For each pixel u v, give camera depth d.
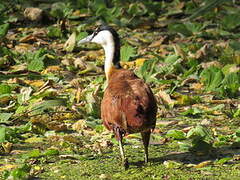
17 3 22.94
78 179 9.73
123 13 22.81
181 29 21.03
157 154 11.01
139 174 9.91
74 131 12.44
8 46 19.06
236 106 14.03
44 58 17.34
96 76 16.39
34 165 10.44
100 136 11.88
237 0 26.08
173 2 25.45
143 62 17.14
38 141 11.76
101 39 11.59
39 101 13.62
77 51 19.02
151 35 21.22
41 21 21.91
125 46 17.92
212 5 21.89
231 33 21.39
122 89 9.94
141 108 9.58
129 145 11.56
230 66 16.53
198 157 10.83
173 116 13.35
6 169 10.17
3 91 14.33
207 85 15.30
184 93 15.17
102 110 10.14
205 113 13.46
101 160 10.70
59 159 10.76
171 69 16.73
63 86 15.48
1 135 11.18
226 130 12.33
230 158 10.38
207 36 20.89
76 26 21.59
